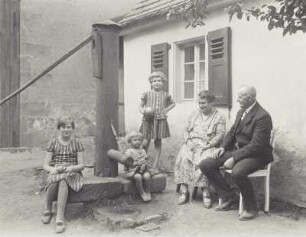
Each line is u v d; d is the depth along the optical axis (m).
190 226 4.46
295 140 5.02
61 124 4.80
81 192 4.88
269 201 5.27
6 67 9.75
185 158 5.27
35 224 4.66
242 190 4.62
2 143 9.74
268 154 4.71
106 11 12.00
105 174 5.38
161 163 7.31
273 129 5.06
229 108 5.96
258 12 4.19
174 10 4.91
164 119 5.95
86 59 11.52
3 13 9.70
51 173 4.68
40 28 10.76
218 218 4.70
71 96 11.27
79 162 4.83
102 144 5.38
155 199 5.30
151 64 7.58
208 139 5.31
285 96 5.14
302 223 4.56
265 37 5.38
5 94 9.75
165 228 4.43
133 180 5.20
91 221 4.72
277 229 4.35
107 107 5.36
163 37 7.36
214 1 5.89
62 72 11.12
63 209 4.55
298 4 3.78
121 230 4.40
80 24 11.43
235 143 5.16
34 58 10.67
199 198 5.46
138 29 7.88
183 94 7.19
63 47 11.12
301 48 4.91
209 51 6.26
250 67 5.62
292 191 5.04
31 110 10.63
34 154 8.73
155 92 6.00
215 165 4.88
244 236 4.15
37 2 10.71
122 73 11.16
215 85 6.17
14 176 6.58
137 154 5.25
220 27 6.12
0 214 4.98
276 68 5.24
